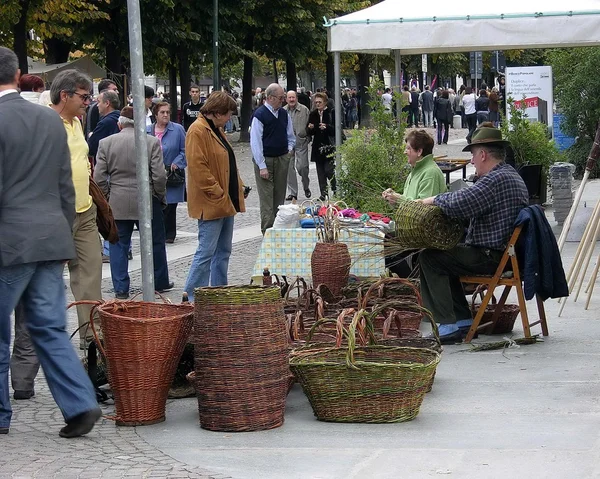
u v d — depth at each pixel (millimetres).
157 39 38188
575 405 6809
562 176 15766
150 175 11273
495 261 8648
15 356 7289
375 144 12938
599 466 5453
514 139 17578
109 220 8289
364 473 5457
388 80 68250
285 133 15117
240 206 10516
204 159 10047
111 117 13203
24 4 29594
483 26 12148
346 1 49844
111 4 35844
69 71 7887
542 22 12000
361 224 10531
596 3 12383
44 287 6062
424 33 12328
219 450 5957
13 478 5430
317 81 84500
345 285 9711
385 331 7410
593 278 10109
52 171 6043
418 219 8383
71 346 6152
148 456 5836
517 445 5914
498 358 8219
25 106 6020
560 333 9078
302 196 21672
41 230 5941
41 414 6898
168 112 14852
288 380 6711
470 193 8414
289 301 8773
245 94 47188
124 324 6391
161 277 11648
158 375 6512
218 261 10594
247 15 43625
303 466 5605
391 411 6461
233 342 6289
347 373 6434
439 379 7609
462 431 6262
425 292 8672
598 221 10203
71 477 5434
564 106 22672
